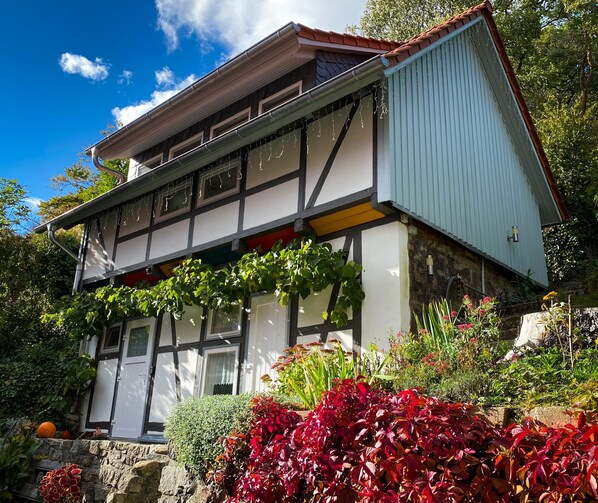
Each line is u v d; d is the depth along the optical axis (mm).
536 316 4793
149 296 8141
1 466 7062
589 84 18312
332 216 6520
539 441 2408
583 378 3650
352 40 7652
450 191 7227
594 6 18016
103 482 6371
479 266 7816
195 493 4242
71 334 9648
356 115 6453
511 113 9531
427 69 7359
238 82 8258
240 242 7289
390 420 2746
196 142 9367
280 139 7324
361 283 6184
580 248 11312
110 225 10117
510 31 18906
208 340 7879
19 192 14477
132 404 8711
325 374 4617
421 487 2434
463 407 2658
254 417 3912
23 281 11594
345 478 2896
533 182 10305
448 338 4828
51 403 8930
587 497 2186
